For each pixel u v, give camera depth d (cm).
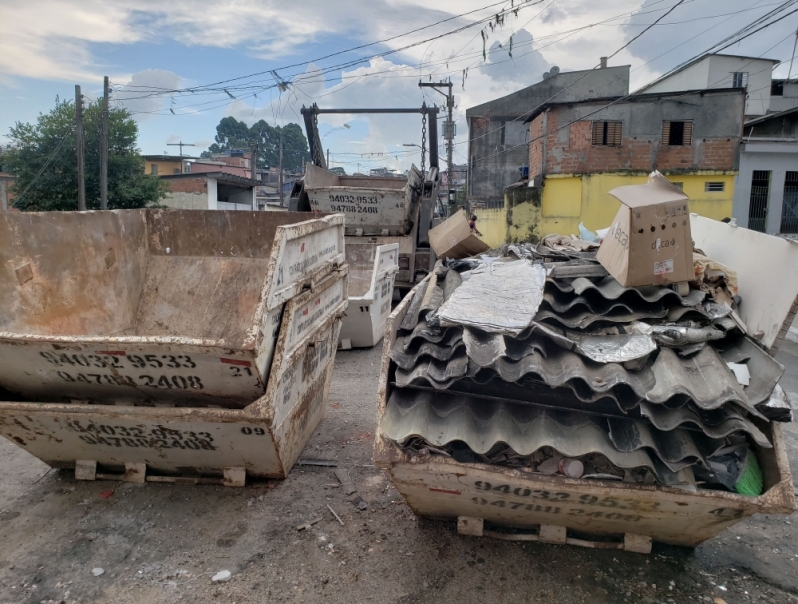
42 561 305
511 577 294
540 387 270
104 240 439
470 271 355
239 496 371
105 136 2058
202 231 491
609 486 256
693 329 277
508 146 3559
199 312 469
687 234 284
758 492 258
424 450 271
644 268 284
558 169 2184
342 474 400
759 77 2992
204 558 309
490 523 327
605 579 294
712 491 250
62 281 396
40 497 368
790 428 503
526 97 3494
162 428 335
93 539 325
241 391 325
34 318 366
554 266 330
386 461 269
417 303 340
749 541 332
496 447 274
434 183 1027
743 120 2058
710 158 2095
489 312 279
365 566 304
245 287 474
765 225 2273
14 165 2194
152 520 344
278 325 337
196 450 354
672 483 247
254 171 3616
